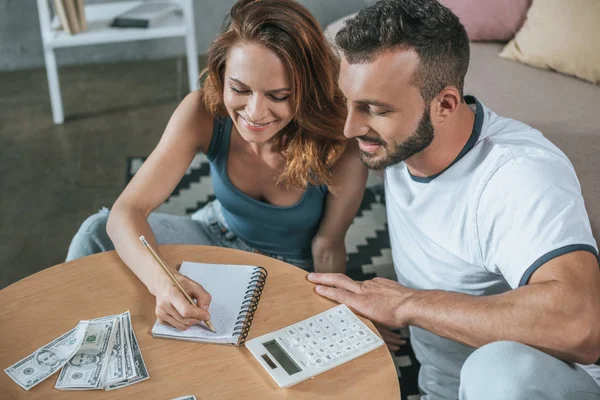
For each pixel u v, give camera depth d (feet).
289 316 4.30
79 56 12.54
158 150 5.27
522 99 7.36
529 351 3.67
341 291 4.44
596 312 3.70
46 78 12.10
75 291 4.51
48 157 9.72
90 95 11.48
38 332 4.17
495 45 8.79
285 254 5.83
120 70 12.35
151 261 4.50
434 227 4.53
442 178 4.40
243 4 4.66
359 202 5.43
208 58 4.83
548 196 3.93
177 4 11.27
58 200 8.79
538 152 4.18
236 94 4.71
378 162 4.33
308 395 3.74
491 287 4.50
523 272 3.94
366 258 7.71
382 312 4.26
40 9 10.07
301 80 4.65
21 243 8.02
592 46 7.49
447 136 4.24
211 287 4.47
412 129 4.12
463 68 4.13
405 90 3.98
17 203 8.73
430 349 5.03
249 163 5.39
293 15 4.52
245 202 5.53
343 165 5.34
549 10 7.90
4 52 12.23
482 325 3.89
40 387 3.78
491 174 4.18
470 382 3.71
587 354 3.77
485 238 4.25
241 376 3.86
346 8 12.33
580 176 5.96
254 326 4.21
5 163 9.56
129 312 4.31
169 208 8.45
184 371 3.90
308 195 5.41
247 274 4.60
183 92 11.55
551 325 3.72
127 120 10.68
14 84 11.87
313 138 5.10
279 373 3.84
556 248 3.81
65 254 7.86
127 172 9.34
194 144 5.34
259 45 4.50
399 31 3.89
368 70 3.97
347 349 4.00
